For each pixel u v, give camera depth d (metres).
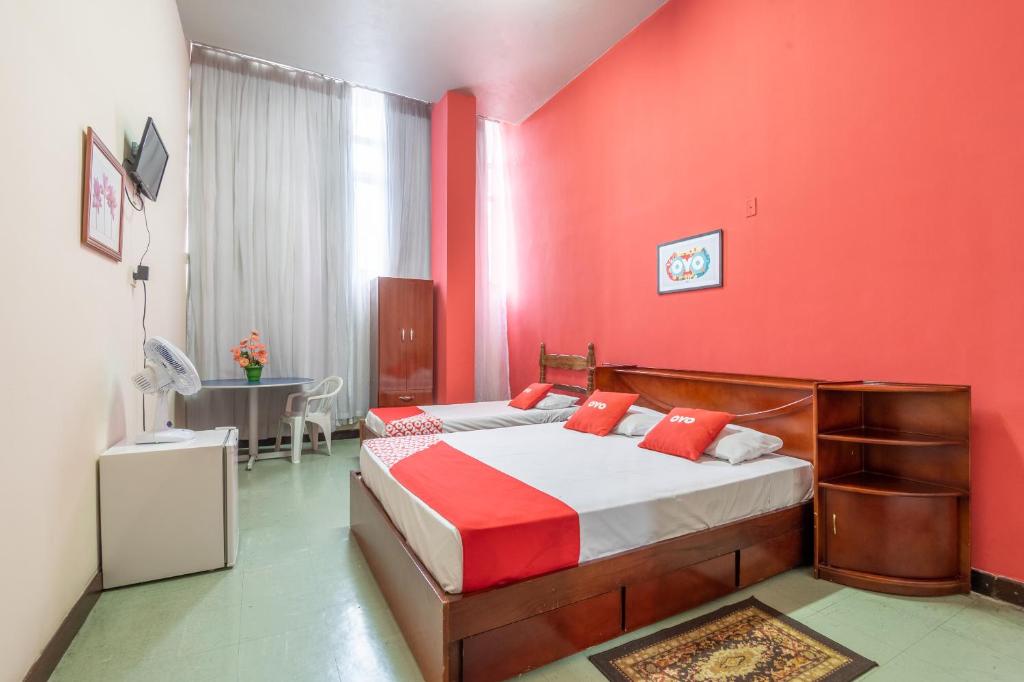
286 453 4.70
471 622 1.55
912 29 2.42
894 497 2.21
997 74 2.14
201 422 4.69
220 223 4.73
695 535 2.07
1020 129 2.08
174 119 3.97
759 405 2.96
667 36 3.86
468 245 5.47
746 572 2.26
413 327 5.30
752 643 1.83
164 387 2.59
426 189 5.76
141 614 2.02
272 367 4.95
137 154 2.62
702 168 3.55
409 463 2.48
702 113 3.55
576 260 4.90
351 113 5.37
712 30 3.48
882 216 2.54
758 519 2.29
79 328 1.98
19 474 1.48
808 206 2.87
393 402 5.18
